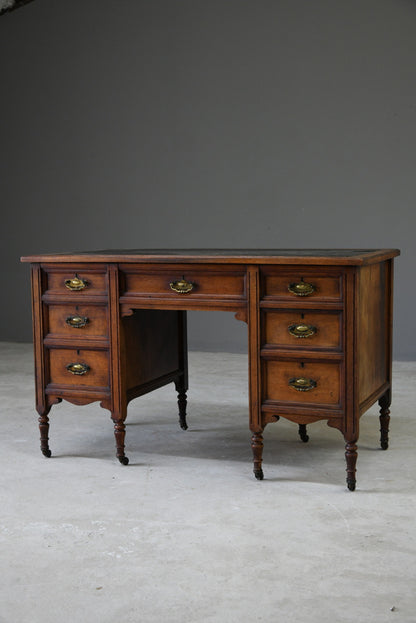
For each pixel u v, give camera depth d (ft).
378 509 9.62
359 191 21.02
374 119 20.66
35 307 11.96
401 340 20.97
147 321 12.48
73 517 9.55
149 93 22.85
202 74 22.24
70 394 11.87
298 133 21.44
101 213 23.80
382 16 20.30
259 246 22.21
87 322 11.64
